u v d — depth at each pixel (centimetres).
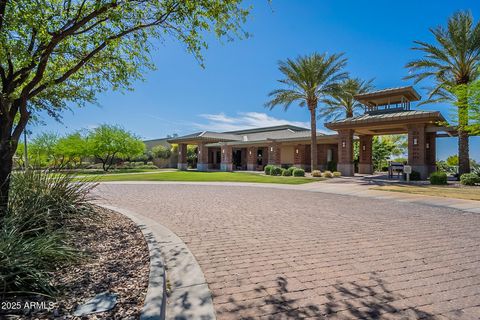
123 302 265
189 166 4384
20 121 470
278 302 294
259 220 720
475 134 1769
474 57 1736
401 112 2092
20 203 485
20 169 574
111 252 418
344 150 2319
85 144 3369
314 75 2169
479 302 294
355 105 2680
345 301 296
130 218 679
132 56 597
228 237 555
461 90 1652
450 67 1822
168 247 478
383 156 3612
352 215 789
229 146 3484
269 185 1739
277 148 3034
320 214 802
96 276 325
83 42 545
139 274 333
